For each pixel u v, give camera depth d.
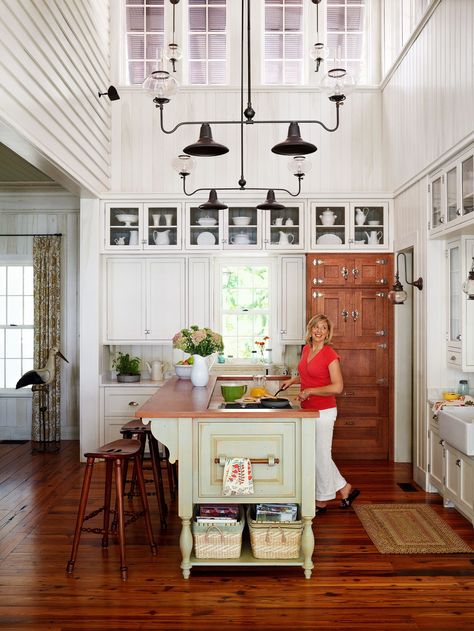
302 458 3.77
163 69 4.01
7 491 5.62
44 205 7.93
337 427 6.80
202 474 3.79
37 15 4.54
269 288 7.30
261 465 3.79
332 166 7.05
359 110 7.09
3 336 8.14
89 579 3.72
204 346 5.10
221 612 3.31
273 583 3.67
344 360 6.79
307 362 4.88
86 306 6.77
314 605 3.39
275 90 7.05
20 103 4.16
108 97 6.95
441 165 5.10
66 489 5.68
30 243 7.95
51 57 4.88
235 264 7.31
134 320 6.95
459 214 4.64
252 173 7.02
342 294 6.79
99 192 6.63
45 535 4.46
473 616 3.26
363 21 7.24
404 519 4.79
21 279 8.13
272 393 5.91
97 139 6.48
